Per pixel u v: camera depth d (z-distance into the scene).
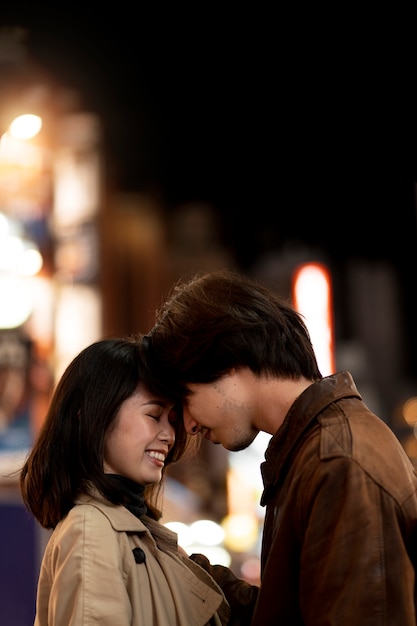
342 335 25.38
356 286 25.58
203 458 13.09
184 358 2.69
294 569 2.49
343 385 2.61
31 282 7.10
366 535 2.30
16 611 5.61
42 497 2.87
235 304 2.67
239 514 11.04
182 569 2.86
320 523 2.36
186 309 2.73
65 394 2.89
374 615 2.26
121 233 14.09
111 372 2.87
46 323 7.14
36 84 7.37
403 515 2.36
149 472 2.89
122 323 13.72
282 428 2.58
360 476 2.36
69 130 8.12
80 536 2.68
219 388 2.66
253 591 3.08
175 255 16.67
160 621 2.70
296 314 2.73
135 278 14.24
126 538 2.74
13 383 6.85
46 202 7.22
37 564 5.64
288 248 18.47
